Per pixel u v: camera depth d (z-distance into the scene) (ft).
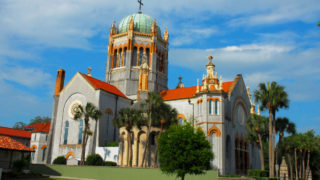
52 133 230.68
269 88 171.01
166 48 278.05
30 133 353.31
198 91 200.23
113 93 223.30
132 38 256.52
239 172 203.72
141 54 260.21
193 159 114.83
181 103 219.20
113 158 193.36
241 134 217.97
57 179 158.81
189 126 126.52
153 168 152.46
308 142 221.46
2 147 156.25
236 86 223.71
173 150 117.19
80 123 217.97
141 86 240.73
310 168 262.06
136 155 191.42
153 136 197.36
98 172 167.73
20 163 162.30
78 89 226.58
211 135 185.88
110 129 216.33
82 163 179.93
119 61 261.03
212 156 121.29
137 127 186.09
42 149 314.55
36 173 169.17
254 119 192.44
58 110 233.35
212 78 199.72
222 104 191.21
